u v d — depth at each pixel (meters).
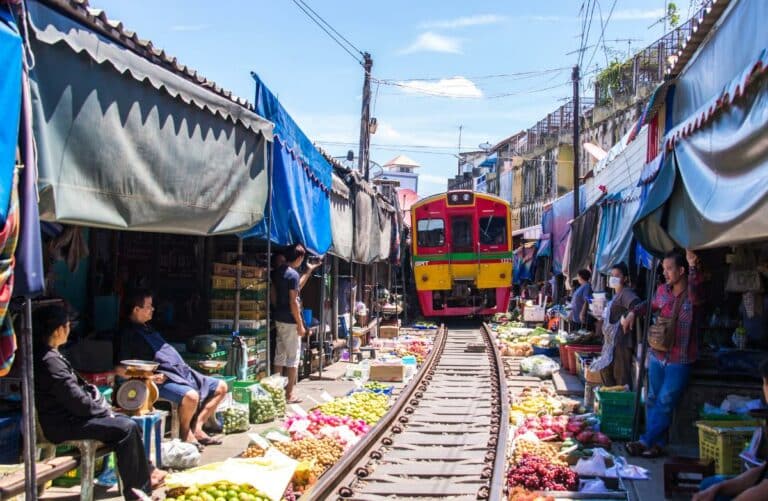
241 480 5.62
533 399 11.01
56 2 4.90
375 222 18.88
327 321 15.17
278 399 9.58
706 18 7.16
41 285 4.37
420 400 11.75
